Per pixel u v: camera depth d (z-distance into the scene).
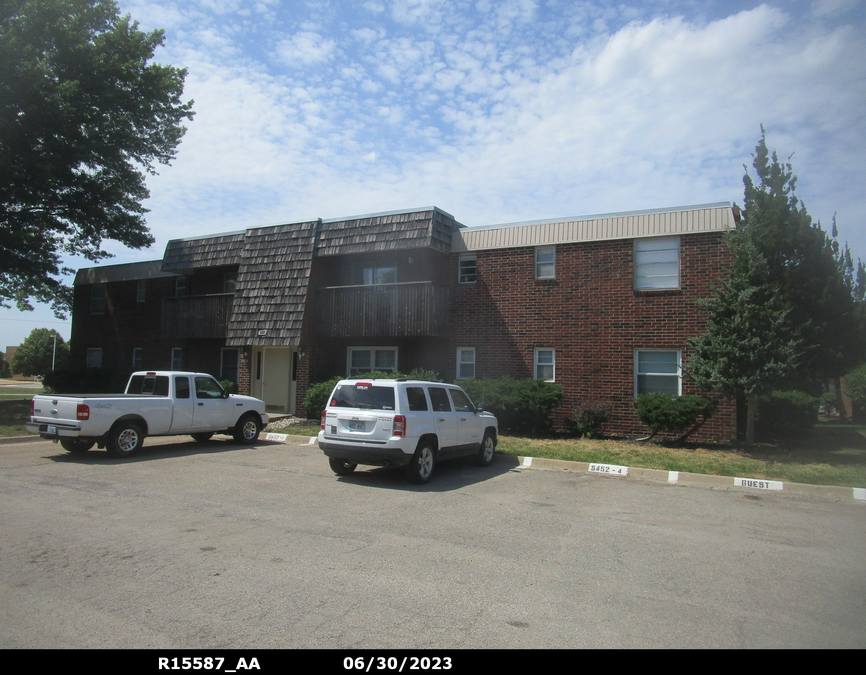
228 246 22.73
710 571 6.23
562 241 18.33
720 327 14.07
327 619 4.81
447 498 9.52
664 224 17.14
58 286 25.98
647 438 16.11
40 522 7.55
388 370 20.00
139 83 23.17
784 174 19.23
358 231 19.92
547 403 16.81
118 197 24.34
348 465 11.64
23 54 20.23
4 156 20.31
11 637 4.41
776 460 13.24
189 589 5.39
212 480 10.53
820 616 5.06
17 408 21.84
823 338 17.47
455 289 19.75
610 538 7.43
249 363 22.48
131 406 12.91
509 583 5.73
